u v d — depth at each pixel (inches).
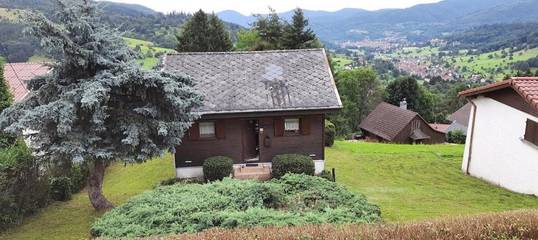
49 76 480.1
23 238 434.0
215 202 389.1
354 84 2389.3
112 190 661.9
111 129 490.3
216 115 661.9
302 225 289.0
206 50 1593.3
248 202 387.2
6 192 451.8
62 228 461.4
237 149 703.7
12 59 1125.7
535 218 261.6
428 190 615.5
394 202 542.9
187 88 500.7
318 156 713.6
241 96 685.9
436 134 1678.2
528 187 580.1
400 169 749.9
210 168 646.5
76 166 613.6
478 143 684.1
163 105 503.8
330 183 450.6
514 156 601.9
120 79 461.1
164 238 265.7
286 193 430.3
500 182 634.2
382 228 251.3
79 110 465.1
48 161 496.7
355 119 2425.0
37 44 446.6
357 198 407.8
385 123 1701.5
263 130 698.8
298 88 704.4
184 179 679.7
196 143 694.5
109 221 370.9
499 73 3789.4
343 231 247.9
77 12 463.2
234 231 267.3
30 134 487.8
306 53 785.6
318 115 699.4
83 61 458.9
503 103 620.1
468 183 655.1
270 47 1664.6
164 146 516.7
